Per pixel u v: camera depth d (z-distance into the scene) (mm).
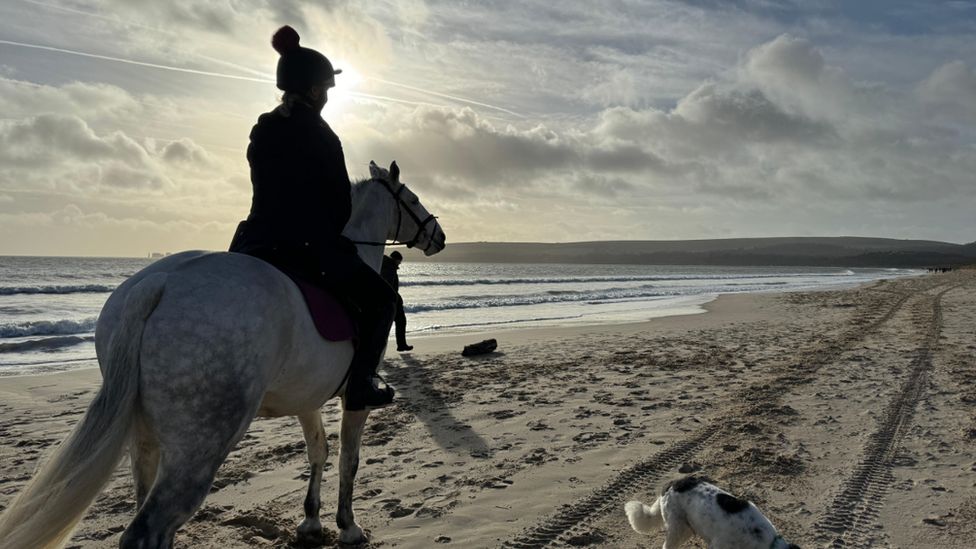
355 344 4445
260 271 3816
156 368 3312
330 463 6895
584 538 4984
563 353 14586
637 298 37781
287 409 4195
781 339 16844
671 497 4574
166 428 3330
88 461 3070
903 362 12539
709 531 4277
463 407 9273
